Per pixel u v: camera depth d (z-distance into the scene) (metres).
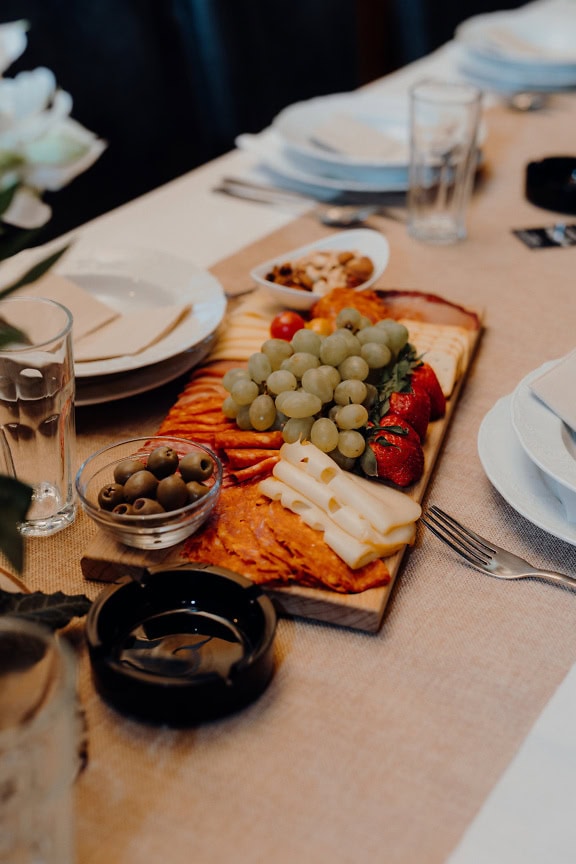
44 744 0.49
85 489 0.82
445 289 1.36
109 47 2.31
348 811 0.62
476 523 0.90
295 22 2.71
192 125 2.56
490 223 1.59
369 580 0.77
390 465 0.86
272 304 1.28
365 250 1.31
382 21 3.81
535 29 2.31
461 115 1.44
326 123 1.71
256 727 0.68
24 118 1.27
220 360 1.12
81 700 0.70
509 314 1.30
